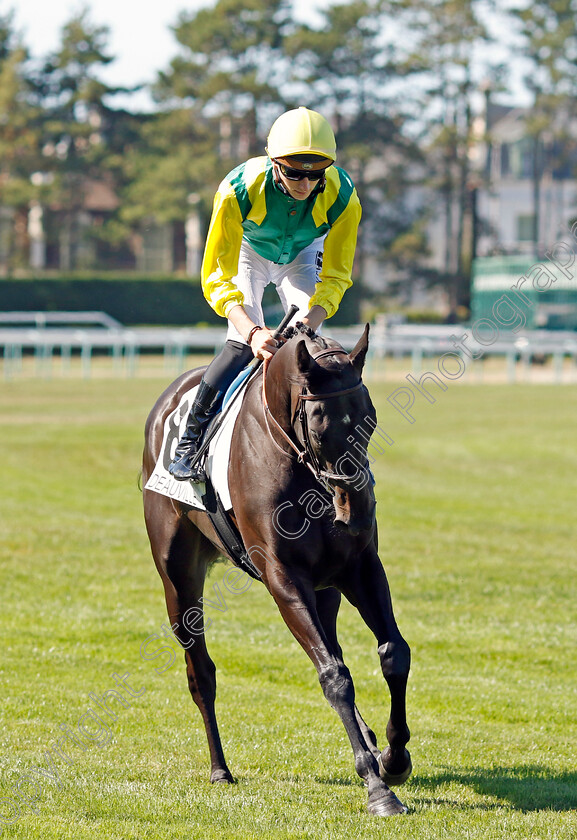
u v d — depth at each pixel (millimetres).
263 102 61500
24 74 67125
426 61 61031
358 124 62375
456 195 66750
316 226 6410
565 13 62594
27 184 62594
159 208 61188
